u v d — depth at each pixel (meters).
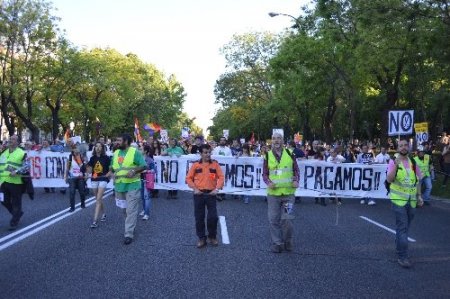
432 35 19.50
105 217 11.73
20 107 40.31
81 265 7.22
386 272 7.20
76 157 12.89
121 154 9.02
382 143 27.28
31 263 7.31
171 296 5.89
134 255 7.88
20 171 10.26
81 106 42.69
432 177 21.86
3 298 5.73
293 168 8.40
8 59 33.72
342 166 15.22
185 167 16.09
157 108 62.31
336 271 7.19
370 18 19.53
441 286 6.55
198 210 8.63
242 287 6.31
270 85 55.19
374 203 15.23
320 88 32.62
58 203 14.49
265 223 11.26
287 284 6.48
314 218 12.20
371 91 37.91
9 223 10.95
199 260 7.65
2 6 33.03
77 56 38.12
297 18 28.94
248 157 15.55
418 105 41.53
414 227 11.38
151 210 13.16
